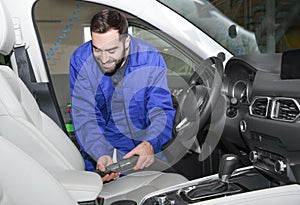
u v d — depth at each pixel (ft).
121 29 5.13
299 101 4.50
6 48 5.13
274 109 4.84
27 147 4.49
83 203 4.02
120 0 7.00
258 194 4.21
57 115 6.68
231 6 7.54
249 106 5.32
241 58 5.82
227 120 5.93
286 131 4.52
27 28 6.76
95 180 4.25
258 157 5.20
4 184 3.33
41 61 6.88
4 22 4.92
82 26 7.54
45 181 3.48
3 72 5.03
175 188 4.66
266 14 8.21
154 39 7.22
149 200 4.45
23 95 5.40
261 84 5.20
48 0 7.22
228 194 4.46
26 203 3.43
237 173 5.06
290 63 4.81
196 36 7.22
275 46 8.47
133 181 5.75
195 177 6.38
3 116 4.40
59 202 3.52
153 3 7.07
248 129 5.32
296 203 4.28
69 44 7.63
